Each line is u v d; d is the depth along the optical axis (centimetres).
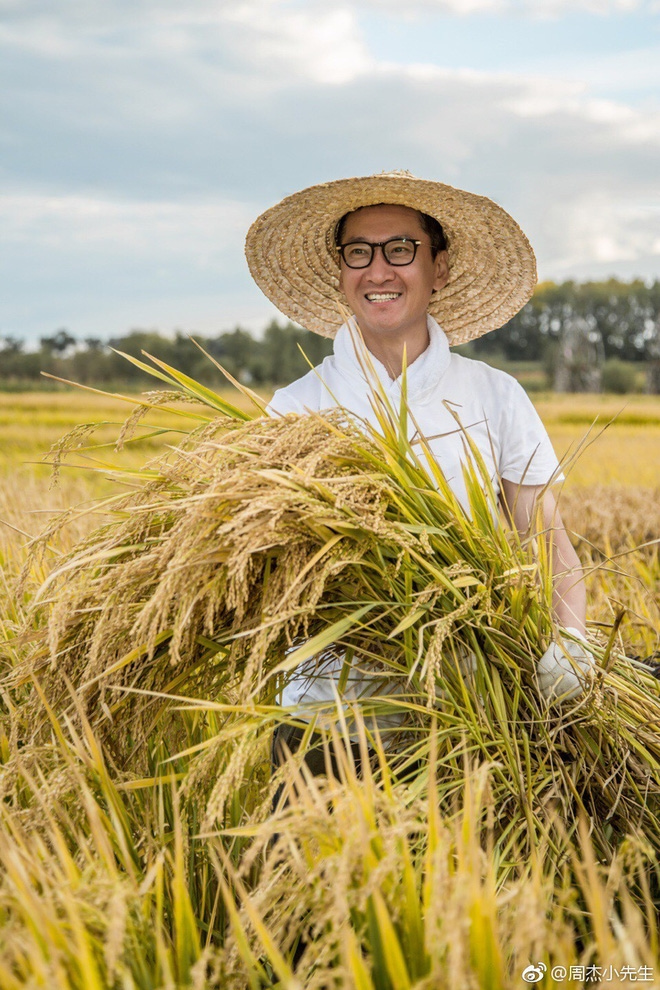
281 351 5628
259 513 208
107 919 163
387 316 289
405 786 209
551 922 165
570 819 229
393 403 286
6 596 365
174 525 220
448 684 228
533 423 291
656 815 239
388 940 147
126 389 4847
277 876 177
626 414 3123
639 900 213
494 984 145
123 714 237
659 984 142
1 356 5188
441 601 227
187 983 169
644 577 519
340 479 212
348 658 227
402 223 293
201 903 228
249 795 249
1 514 579
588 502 786
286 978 153
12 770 221
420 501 231
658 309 6272
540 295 6725
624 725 244
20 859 181
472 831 164
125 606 215
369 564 217
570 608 272
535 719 234
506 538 246
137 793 237
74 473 1000
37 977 142
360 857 160
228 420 250
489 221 297
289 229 313
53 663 227
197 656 233
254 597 225
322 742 226
